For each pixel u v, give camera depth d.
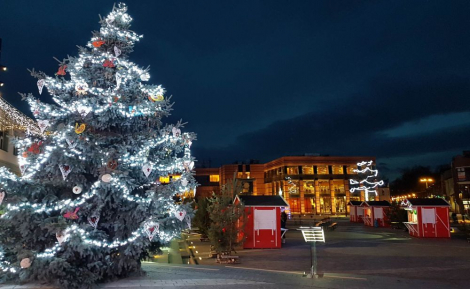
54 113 8.52
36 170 8.35
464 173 60.72
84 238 7.99
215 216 15.47
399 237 24.92
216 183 93.44
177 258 16.55
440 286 9.56
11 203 7.68
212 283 9.33
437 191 90.56
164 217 9.34
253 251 18.16
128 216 8.94
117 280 9.28
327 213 77.50
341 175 79.06
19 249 8.00
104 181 8.14
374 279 10.21
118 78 8.84
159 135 9.63
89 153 8.30
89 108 8.42
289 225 40.16
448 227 24.30
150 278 9.69
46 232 8.29
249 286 9.12
